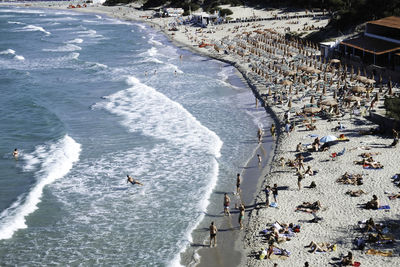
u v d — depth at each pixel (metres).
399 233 24.52
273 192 29.95
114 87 65.06
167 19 159.12
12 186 34.97
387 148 35.81
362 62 61.09
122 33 130.62
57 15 199.88
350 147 36.84
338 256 23.25
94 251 26.69
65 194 33.62
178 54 92.94
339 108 46.56
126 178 35.94
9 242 27.69
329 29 88.94
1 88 65.75
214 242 26.53
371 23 69.38
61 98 59.88
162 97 57.81
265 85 60.84
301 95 53.25
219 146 41.62
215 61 83.38
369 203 27.44
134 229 28.88
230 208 30.80
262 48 83.94
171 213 30.66
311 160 35.81
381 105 45.25
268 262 23.73
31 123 49.44
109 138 44.47
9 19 180.25
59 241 27.77
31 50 101.75
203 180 35.22
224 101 56.19
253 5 141.88
